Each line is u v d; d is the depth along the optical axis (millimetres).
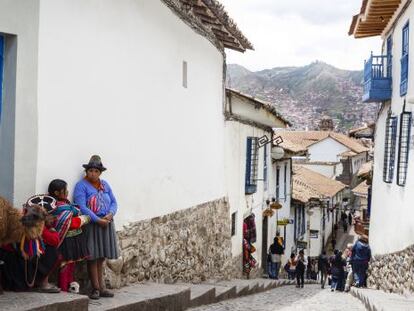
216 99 13953
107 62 8094
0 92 6496
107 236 7281
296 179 34406
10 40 6480
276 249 20688
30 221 5879
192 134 12008
